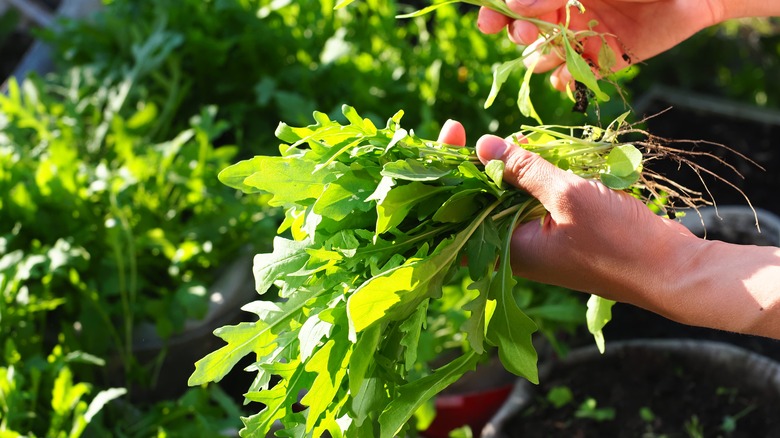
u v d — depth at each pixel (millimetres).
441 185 1022
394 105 2203
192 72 2381
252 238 1977
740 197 2650
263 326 964
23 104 2564
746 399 1910
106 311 1850
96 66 2377
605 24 1314
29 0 3467
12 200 1851
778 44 3125
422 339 1704
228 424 1725
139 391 1925
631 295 1077
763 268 990
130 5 2527
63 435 1557
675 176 2744
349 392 979
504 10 1171
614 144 1119
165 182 1988
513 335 996
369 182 972
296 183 973
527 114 1177
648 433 1856
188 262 1956
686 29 1334
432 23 3086
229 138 2350
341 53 2217
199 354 1916
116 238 1807
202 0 2305
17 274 1730
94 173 1926
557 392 1917
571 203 1012
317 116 1035
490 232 1014
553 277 1114
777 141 2846
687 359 1980
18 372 1669
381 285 866
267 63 2318
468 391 1942
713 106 2984
